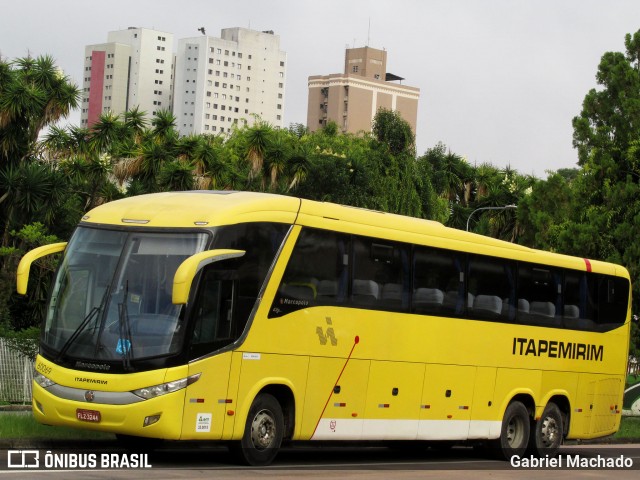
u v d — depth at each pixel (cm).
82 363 1441
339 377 1683
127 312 1450
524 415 2111
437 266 1889
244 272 1523
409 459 2011
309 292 1627
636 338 3312
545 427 2170
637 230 3291
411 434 1838
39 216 3716
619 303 2392
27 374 2888
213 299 1480
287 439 1619
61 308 1494
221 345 1484
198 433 1456
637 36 3647
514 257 2084
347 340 1692
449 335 1909
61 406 1446
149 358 1423
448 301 1911
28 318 3519
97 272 1486
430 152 7194
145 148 4203
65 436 1700
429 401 1873
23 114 3653
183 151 4434
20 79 3750
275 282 1566
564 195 3800
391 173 5834
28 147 3806
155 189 4162
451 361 1914
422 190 5969
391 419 1794
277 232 1578
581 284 2280
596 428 2330
